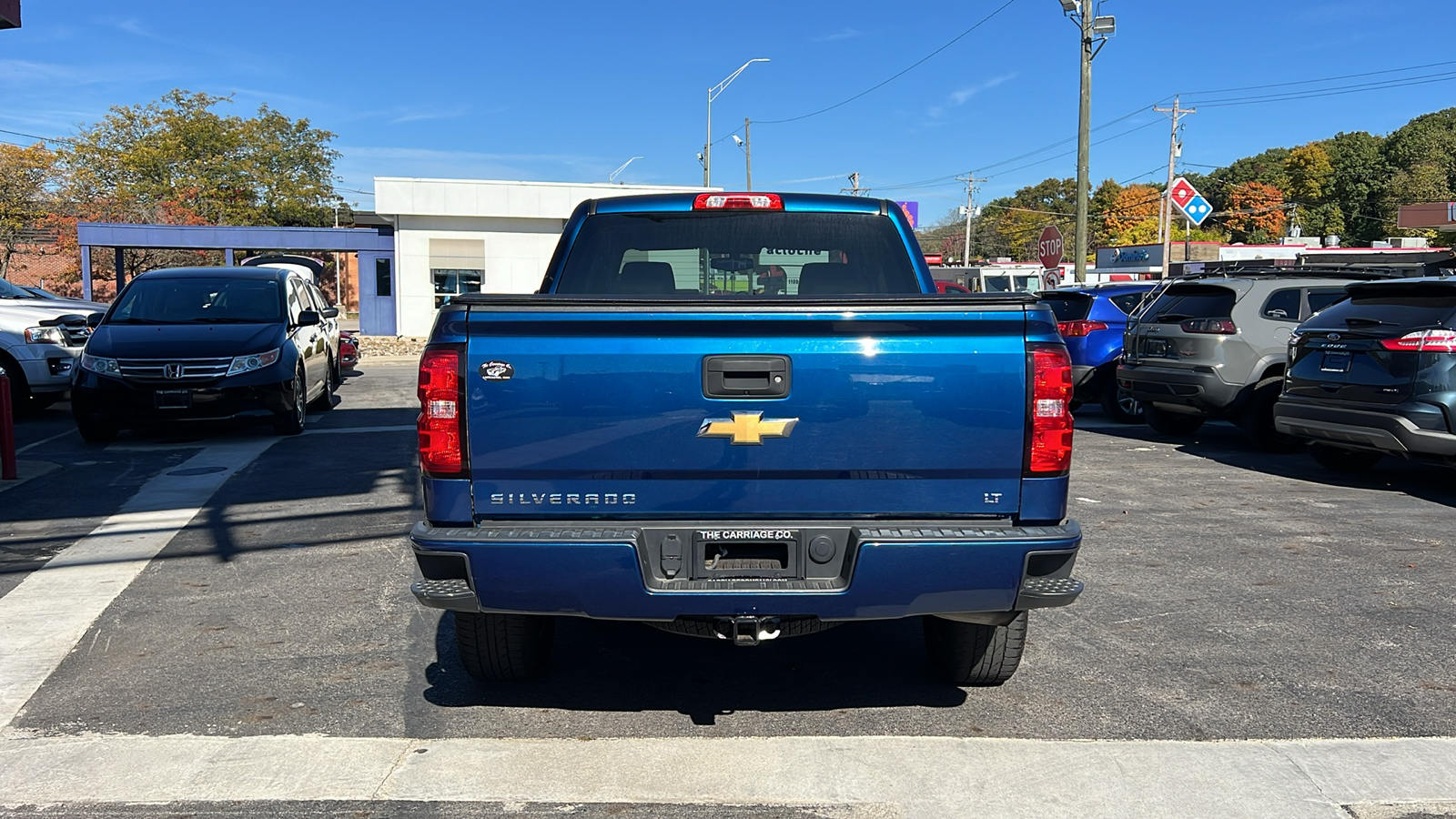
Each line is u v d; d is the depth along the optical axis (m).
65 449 10.30
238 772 3.44
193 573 5.84
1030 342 3.27
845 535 3.30
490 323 3.25
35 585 5.59
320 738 3.70
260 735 3.73
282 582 5.66
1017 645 4.02
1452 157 92.75
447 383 3.27
